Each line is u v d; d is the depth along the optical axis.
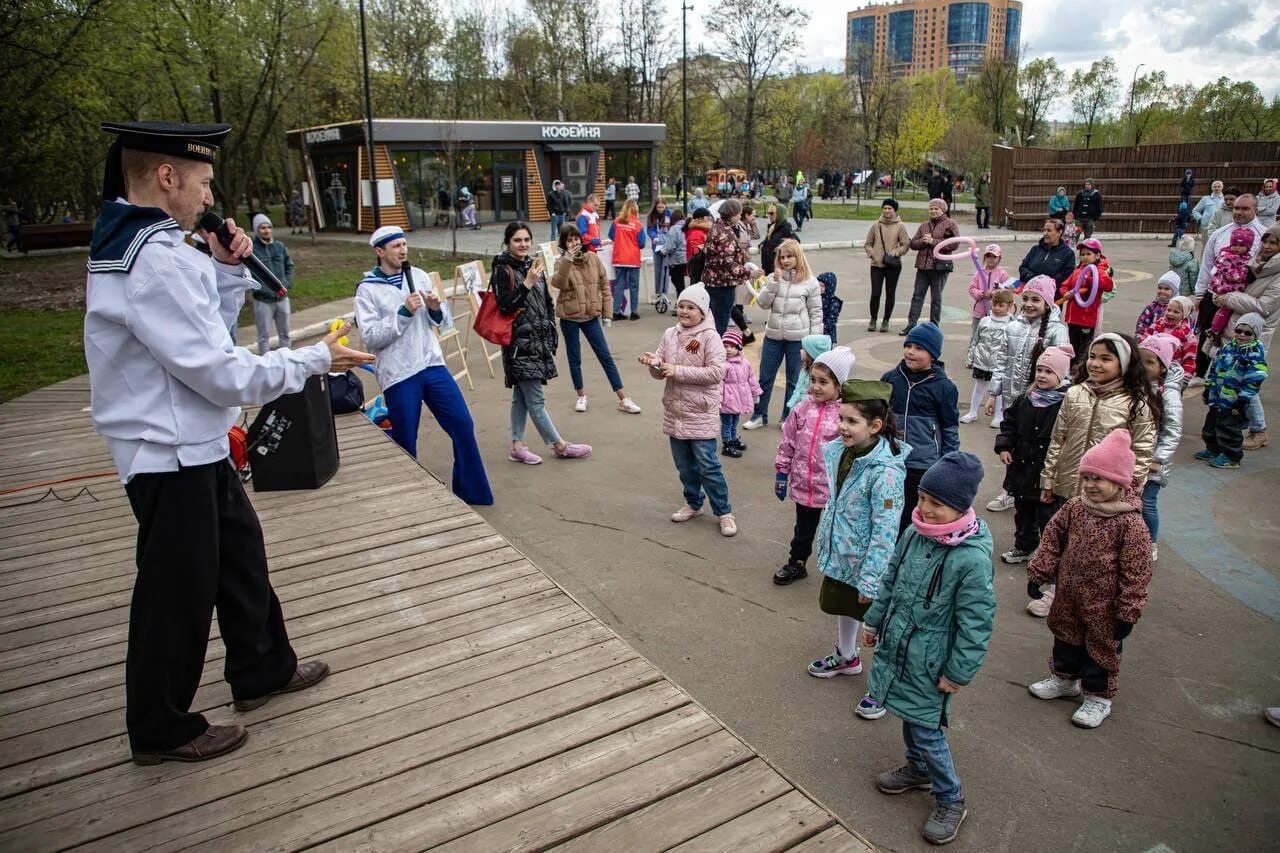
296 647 3.31
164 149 2.26
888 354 10.71
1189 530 5.70
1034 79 51.72
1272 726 3.72
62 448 6.36
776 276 7.80
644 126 35.41
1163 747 3.60
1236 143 27.61
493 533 4.44
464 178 31.92
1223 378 6.79
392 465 5.58
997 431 7.79
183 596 2.45
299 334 12.60
